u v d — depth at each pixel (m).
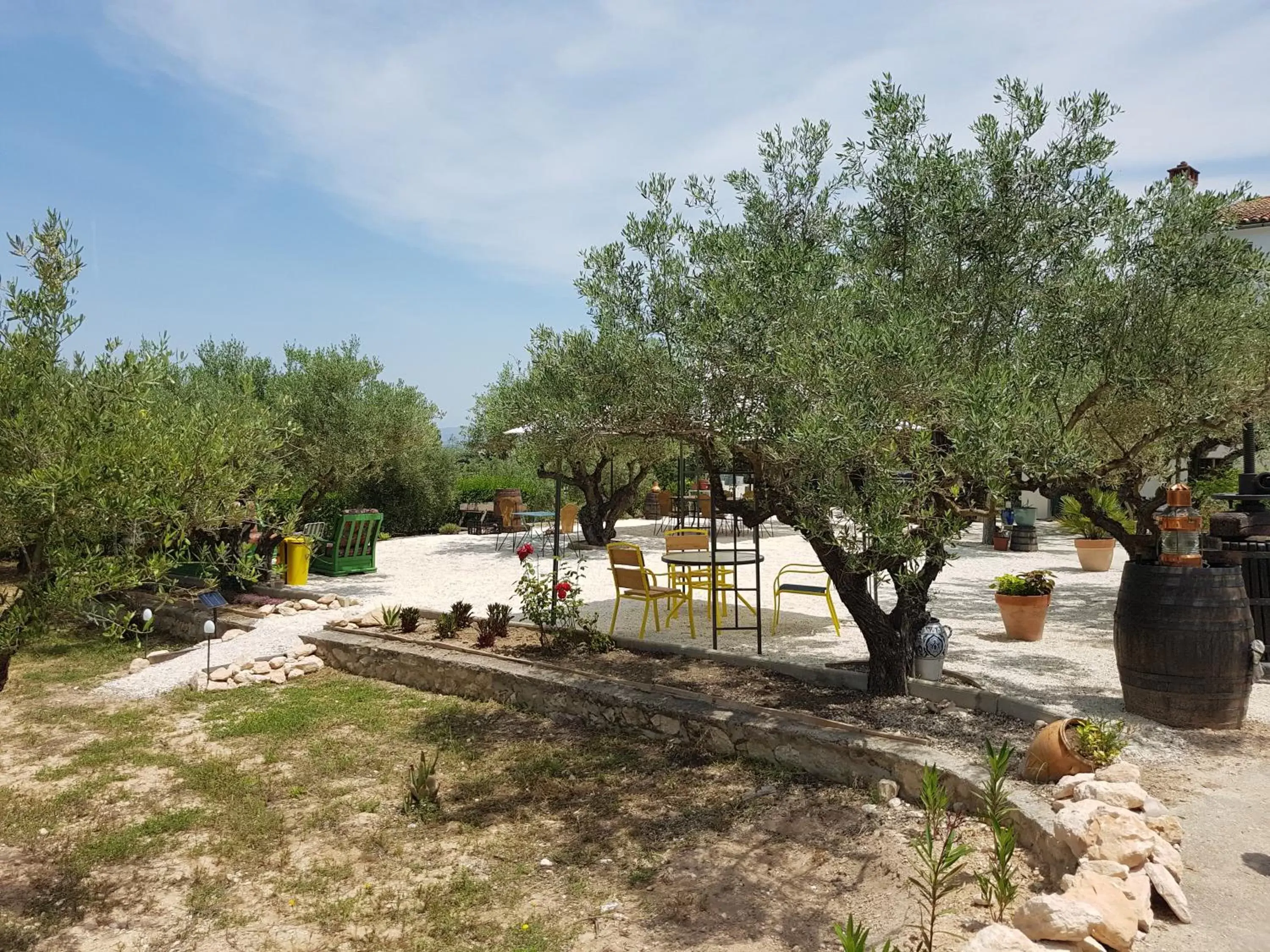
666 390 5.28
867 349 4.20
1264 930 2.95
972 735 5.07
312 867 4.27
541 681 6.80
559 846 4.43
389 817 4.88
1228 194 5.06
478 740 6.23
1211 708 5.12
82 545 3.58
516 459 20.78
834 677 6.32
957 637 8.32
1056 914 2.77
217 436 4.31
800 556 14.95
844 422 4.07
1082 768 4.18
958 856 3.03
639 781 5.27
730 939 3.41
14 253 3.65
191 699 7.56
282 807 5.08
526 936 3.53
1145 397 5.26
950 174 5.10
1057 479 5.16
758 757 5.40
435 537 20.86
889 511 4.21
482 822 4.77
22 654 9.47
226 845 4.54
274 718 6.88
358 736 6.42
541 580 9.04
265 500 5.12
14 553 4.01
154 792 5.35
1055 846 3.53
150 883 4.13
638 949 3.37
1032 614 7.95
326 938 3.57
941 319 5.03
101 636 10.31
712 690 6.37
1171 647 5.16
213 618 8.73
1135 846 3.19
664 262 5.53
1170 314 5.02
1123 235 5.23
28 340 3.58
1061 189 5.12
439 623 8.64
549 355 6.39
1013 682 6.40
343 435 12.76
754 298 4.81
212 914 3.81
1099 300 5.04
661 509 23.86
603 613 9.95
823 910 3.59
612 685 6.54
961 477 4.64
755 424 4.75
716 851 4.25
